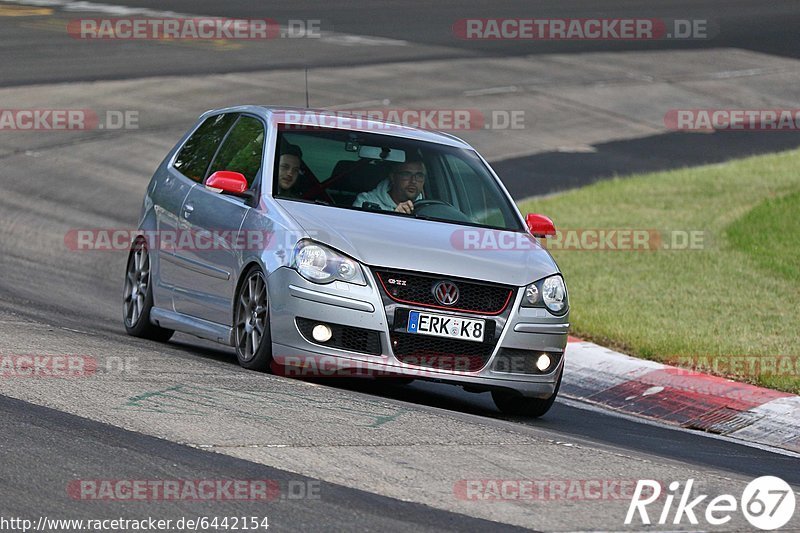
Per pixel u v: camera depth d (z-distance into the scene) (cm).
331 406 2559
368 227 2902
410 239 2886
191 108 8225
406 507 1914
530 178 7269
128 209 6041
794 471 2641
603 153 8112
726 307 4384
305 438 2266
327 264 2778
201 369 2855
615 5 14225
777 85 10694
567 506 2000
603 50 11562
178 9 12244
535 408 3027
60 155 6900
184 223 3291
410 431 2414
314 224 2872
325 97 8825
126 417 2312
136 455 2075
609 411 3350
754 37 12712
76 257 5091
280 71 9556
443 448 2305
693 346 3797
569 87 9956
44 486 1878
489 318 2823
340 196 3034
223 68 9512
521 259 2966
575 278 4862
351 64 10094
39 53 9525
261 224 2944
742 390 3412
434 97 9194
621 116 9281
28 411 2303
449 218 3088
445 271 2816
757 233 5616
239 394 2584
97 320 3872
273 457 2125
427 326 2781
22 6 11788
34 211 5784
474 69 10288
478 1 14150
